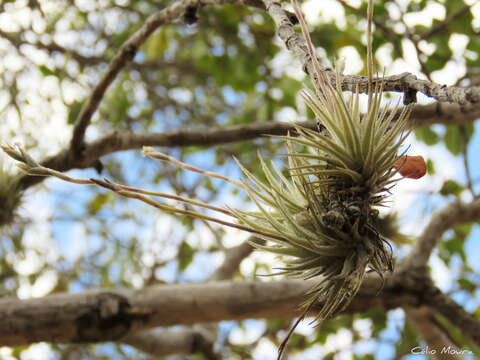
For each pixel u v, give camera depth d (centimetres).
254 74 124
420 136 116
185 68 150
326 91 42
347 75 42
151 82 154
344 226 41
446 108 84
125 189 41
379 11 105
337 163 41
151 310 79
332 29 109
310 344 139
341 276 40
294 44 46
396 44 102
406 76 39
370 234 42
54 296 78
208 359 112
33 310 76
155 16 69
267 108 123
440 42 102
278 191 42
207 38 126
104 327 77
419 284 87
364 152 41
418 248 91
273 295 81
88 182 41
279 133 81
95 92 75
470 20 103
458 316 88
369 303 85
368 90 40
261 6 54
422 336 98
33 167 41
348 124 41
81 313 77
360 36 109
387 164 41
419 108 85
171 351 110
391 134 41
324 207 42
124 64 72
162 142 82
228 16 121
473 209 94
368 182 41
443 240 127
